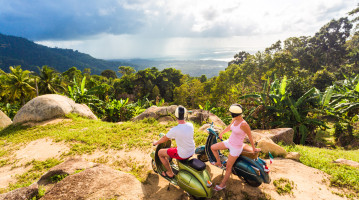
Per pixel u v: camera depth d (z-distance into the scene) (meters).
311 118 17.69
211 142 4.62
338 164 6.02
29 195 3.96
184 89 67.44
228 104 33.38
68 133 9.41
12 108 34.38
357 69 65.12
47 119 12.92
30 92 36.69
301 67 67.75
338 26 76.94
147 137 8.22
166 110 12.23
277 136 8.54
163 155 4.15
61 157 6.98
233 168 4.36
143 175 5.16
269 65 50.50
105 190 4.07
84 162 5.33
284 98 17.77
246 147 4.26
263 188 4.46
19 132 10.90
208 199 4.08
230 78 58.16
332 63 78.06
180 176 3.91
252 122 20.14
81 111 15.08
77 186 4.06
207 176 3.85
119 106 20.98
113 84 92.62
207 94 64.31
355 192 4.48
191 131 3.85
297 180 4.86
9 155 7.75
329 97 17.53
